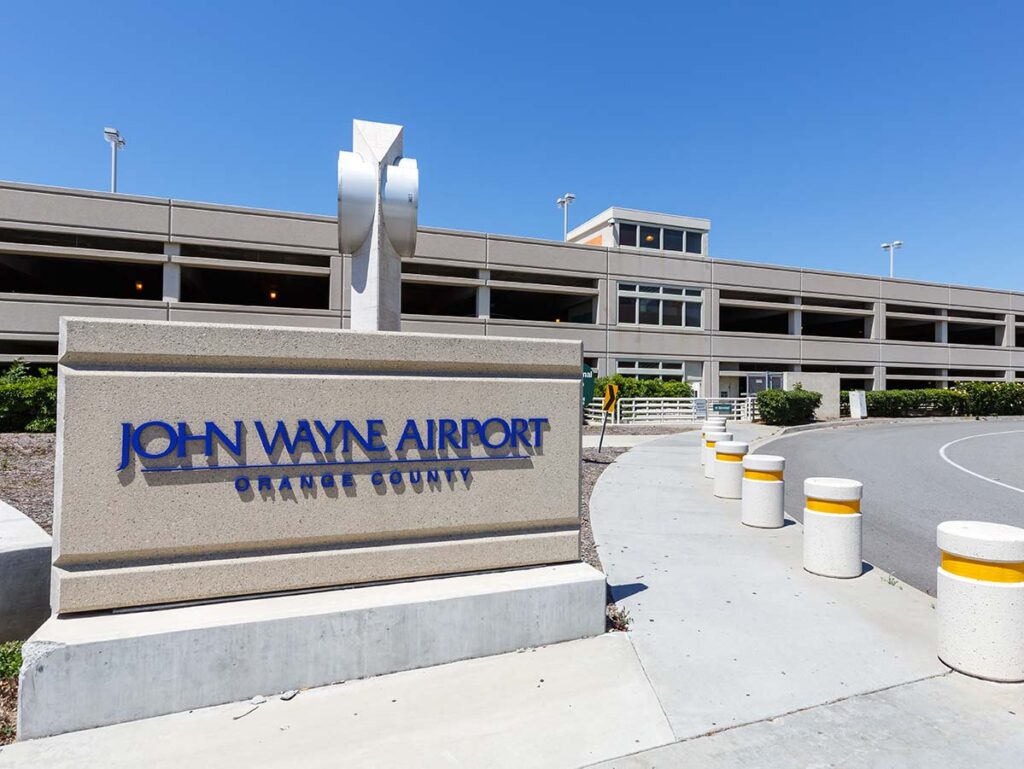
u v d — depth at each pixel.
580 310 34.31
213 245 25.08
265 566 3.98
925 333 47.25
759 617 4.86
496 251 30.08
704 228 35.94
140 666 3.40
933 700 3.64
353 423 4.23
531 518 4.77
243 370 3.99
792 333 36.78
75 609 3.60
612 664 4.06
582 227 37.22
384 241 5.95
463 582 4.37
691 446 17.91
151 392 3.75
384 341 4.35
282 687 3.67
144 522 3.72
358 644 3.83
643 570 6.02
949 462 15.99
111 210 23.81
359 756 3.06
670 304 33.91
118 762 3.02
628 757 3.07
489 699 3.61
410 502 4.38
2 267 26.16
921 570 6.52
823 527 5.89
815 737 3.25
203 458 3.85
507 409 4.70
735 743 3.19
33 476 8.99
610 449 17.05
